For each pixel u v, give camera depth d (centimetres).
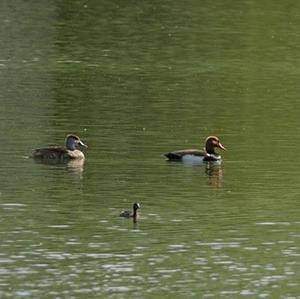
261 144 5084
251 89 6412
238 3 9212
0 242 3544
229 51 7606
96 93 6125
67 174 4419
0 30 8006
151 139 5094
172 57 7344
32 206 3953
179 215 3888
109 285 3209
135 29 8219
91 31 8100
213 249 3538
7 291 3145
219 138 5188
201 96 6159
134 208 3825
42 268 3328
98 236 3628
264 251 3528
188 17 8675
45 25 8250
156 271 3328
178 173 4506
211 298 3133
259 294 3172
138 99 6006
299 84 6612
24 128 5222
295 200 4116
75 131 5203
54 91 6128
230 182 4375
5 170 4459
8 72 6650
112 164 4616
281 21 8612
